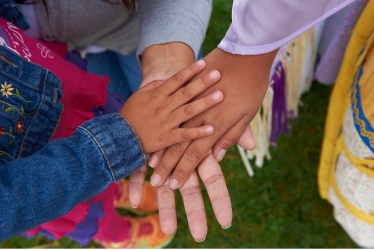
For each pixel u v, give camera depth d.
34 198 0.56
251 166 1.59
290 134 1.60
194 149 0.71
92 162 0.61
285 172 1.56
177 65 0.78
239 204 1.55
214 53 0.69
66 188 0.58
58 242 1.58
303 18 0.55
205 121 0.71
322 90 1.66
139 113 0.71
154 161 0.74
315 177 1.54
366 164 0.99
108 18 0.84
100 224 1.07
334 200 1.25
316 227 1.49
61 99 0.76
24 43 0.70
